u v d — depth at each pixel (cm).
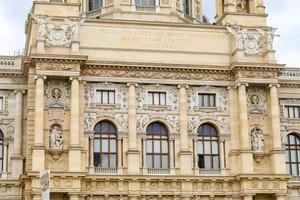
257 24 8594
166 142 8106
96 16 9212
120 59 8169
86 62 7919
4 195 7950
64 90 7825
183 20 9400
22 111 8312
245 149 7944
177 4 9419
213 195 7844
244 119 8050
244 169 7881
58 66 7738
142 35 8319
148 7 9181
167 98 8162
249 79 8181
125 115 8006
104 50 8150
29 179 7425
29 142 7631
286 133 8825
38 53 7681
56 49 7881
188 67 8175
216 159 8169
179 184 7819
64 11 8062
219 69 8256
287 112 8919
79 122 7762
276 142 8069
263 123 8250
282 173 7944
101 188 7631
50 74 7694
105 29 8225
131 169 7769
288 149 8812
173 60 8319
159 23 8381
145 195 7700
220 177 7888
